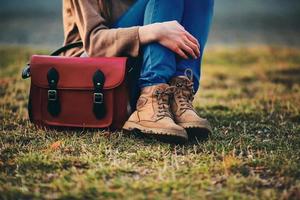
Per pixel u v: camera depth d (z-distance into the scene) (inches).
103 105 122.5
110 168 100.8
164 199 88.0
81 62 124.5
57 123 125.6
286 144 119.7
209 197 89.5
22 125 136.9
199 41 123.2
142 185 92.8
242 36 415.5
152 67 119.3
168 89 119.6
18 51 311.0
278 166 103.0
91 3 126.3
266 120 146.6
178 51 118.0
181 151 114.3
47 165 103.7
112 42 121.4
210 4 123.8
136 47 119.7
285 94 194.5
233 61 298.8
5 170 102.3
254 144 120.2
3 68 249.9
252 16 541.3
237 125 140.1
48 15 527.2
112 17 128.2
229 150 115.4
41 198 88.8
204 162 107.0
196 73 123.8
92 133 123.6
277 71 262.7
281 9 603.2
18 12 547.5
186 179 96.0
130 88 126.3
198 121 118.0
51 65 125.9
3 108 159.2
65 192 90.0
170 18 120.1
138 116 120.0
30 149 114.4
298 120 150.4
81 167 104.1
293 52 332.5
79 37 133.3
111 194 89.4
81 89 123.3
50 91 124.5
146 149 113.9
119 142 118.8
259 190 92.7
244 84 225.8
